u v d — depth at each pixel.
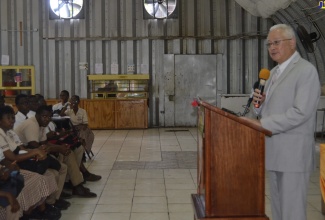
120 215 4.07
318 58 9.24
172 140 9.09
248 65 11.29
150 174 5.81
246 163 2.21
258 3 8.23
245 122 2.19
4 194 2.88
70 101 6.63
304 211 2.47
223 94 10.64
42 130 4.43
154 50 11.35
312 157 2.51
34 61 11.06
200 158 2.46
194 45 11.35
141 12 11.24
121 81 11.27
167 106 11.48
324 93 9.05
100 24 11.22
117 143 8.68
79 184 4.70
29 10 10.99
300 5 8.52
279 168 2.46
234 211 2.21
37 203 3.56
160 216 4.04
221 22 11.29
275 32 2.52
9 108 3.60
